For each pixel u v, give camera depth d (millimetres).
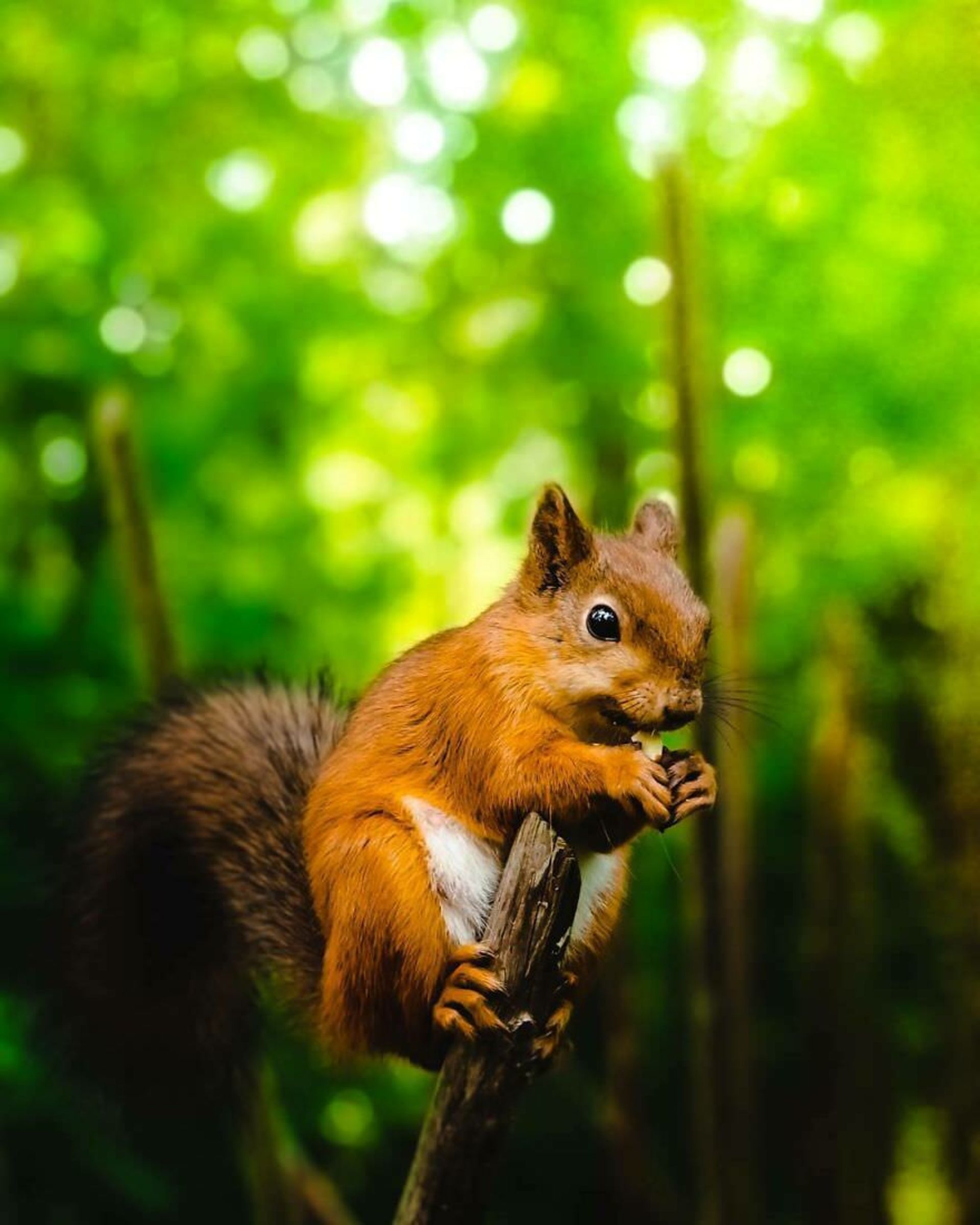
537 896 1565
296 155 2406
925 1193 2051
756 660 1957
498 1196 2170
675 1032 2131
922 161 1962
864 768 1966
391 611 2600
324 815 1617
